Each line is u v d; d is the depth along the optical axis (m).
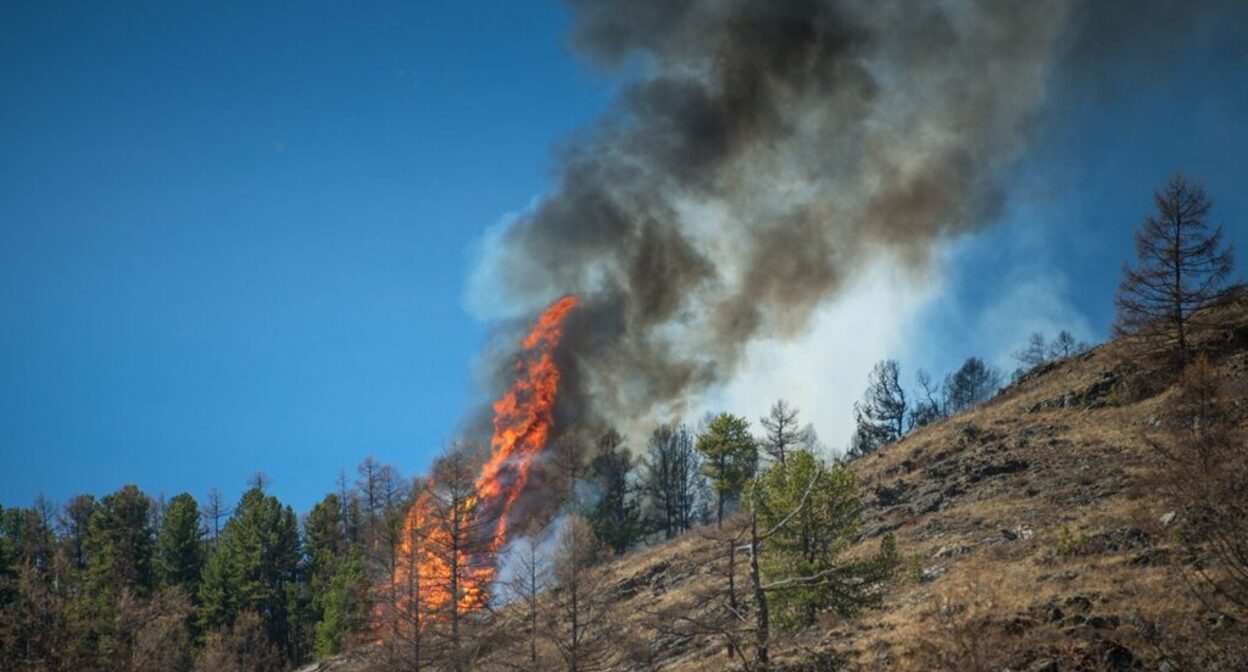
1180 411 47.81
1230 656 25.59
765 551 38.00
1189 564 30.97
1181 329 54.81
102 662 44.25
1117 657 26.59
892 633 31.88
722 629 28.81
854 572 35.47
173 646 53.94
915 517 50.84
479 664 39.38
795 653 32.31
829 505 38.28
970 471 54.09
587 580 38.38
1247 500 29.44
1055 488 47.50
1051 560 36.56
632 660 39.44
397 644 41.81
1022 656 27.56
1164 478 36.34
